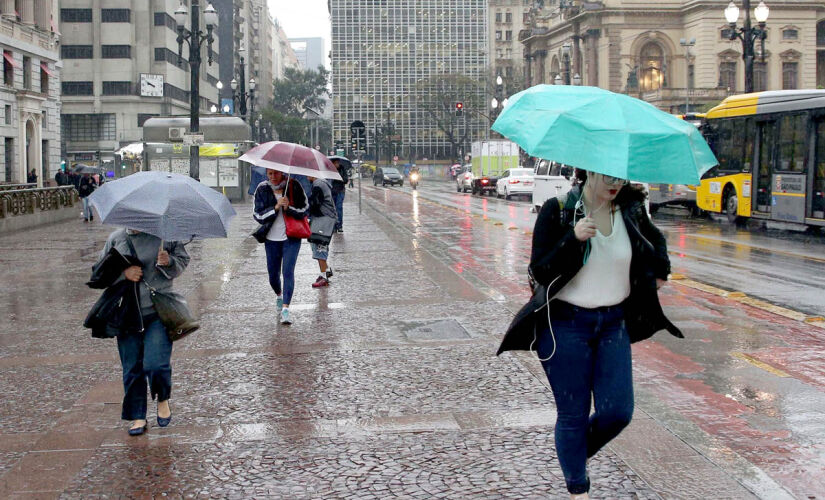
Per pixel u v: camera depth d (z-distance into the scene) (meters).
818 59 88.44
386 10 136.75
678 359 7.79
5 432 5.93
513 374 7.26
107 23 79.88
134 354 5.77
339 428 5.89
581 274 4.19
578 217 4.15
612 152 3.75
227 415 6.23
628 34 80.75
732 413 6.11
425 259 16.03
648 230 4.32
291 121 125.12
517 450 5.38
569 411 4.25
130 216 5.38
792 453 5.27
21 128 49.22
